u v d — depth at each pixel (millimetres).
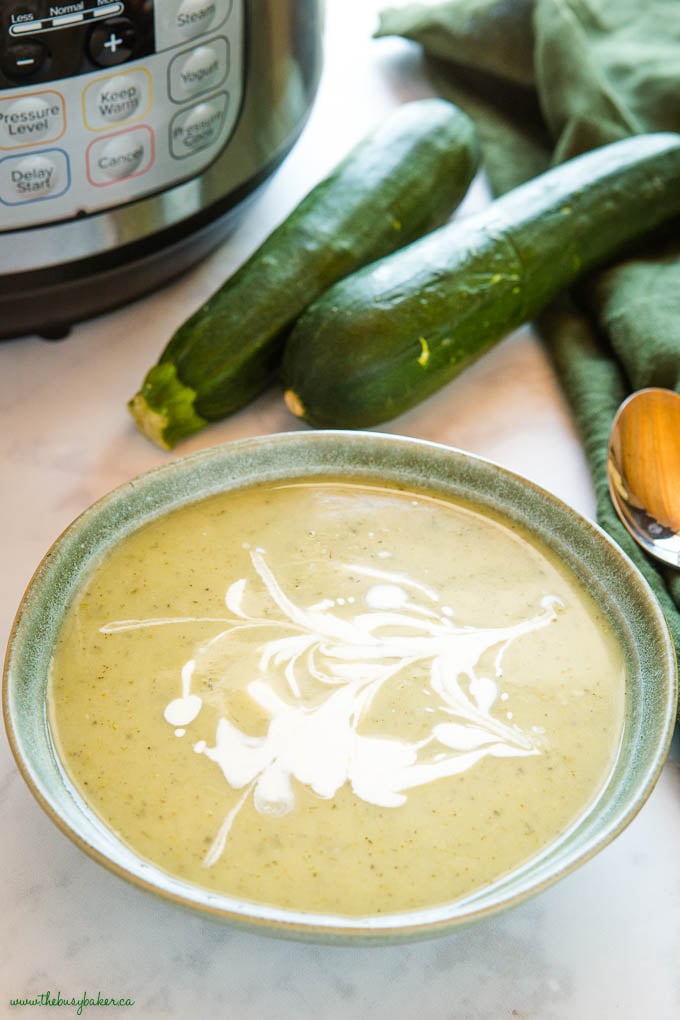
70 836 476
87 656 537
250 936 512
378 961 507
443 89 818
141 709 523
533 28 785
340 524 579
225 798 504
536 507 574
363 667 536
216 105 625
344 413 625
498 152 776
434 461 587
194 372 629
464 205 764
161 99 604
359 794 505
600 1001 501
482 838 498
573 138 747
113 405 662
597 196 681
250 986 502
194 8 592
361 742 517
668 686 515
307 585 559
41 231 609
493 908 462
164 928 512
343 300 626
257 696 527
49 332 673
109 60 582
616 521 609
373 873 490
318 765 511
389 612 552
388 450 589
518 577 563
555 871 470
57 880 520
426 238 659
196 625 546
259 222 745
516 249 659
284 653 539
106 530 564
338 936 458
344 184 685
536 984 504
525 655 541
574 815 504
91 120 592
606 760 516
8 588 593
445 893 487
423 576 563
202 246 672
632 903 520
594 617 551
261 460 587
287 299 644
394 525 579
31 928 510
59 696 526
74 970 503
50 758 509
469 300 641
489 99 815
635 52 802
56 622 542
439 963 507
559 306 700
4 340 684
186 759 512
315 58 681
